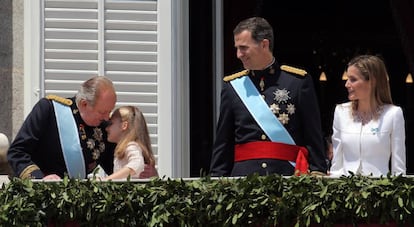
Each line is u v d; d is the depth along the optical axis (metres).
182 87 24.52
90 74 24.30
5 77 24.42
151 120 24.30
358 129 20.91
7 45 24.42
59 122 21.22
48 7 24.31
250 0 27.31
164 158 24.25
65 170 21.28
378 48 42.78
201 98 24.81
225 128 21.20
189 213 19.14
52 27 24.31
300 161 20.80
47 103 21.30
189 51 24.86
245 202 19.08
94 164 21.48
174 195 19.19
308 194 19.09
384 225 19.14
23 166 20.84
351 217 19.16
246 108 21.02
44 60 24.30
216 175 21.19
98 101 21.12
